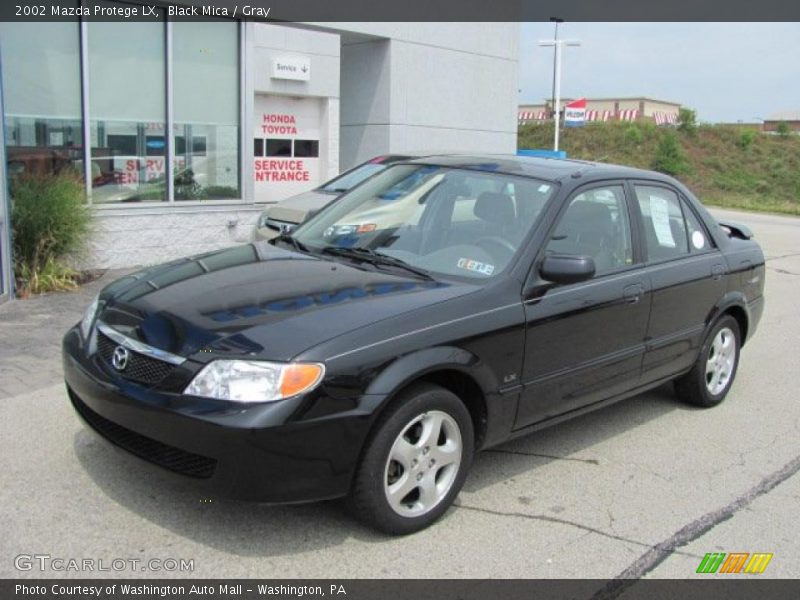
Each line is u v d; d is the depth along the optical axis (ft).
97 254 31.01
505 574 11.55
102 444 14.74
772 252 51.52
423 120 50.44
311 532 12.23
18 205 26.66
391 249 15.10
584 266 13.70
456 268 14.26
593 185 16.14
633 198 17.10
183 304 12.48
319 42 46.80
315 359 11.17
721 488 14.96
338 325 11.79
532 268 14.16
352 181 31.12
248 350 11.22
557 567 11.84
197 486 11.23
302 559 11.52
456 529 12.74
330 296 12.76
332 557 11.63
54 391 17.52
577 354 14.85
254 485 10.94
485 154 18.34
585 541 12.66
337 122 48.57
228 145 36.24
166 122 33.86
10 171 29.45
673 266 17.37
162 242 33.17
